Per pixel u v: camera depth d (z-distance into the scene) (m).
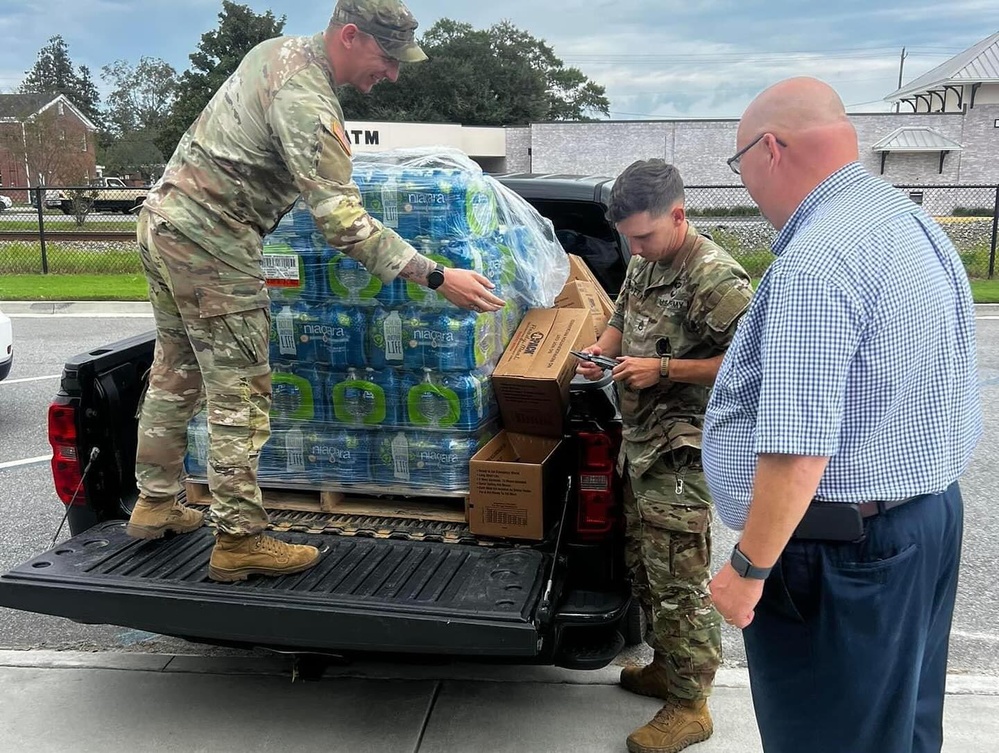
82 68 91.06
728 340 2.41
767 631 1.92
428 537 2.83
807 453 1.57
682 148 37.62
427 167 2.89
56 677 3.22
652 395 2.58
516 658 2.64
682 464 2.57
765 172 1.80
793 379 1.58
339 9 2.42
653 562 2.65
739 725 2.90
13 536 4.46
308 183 2.36
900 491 1.70
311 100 2.37
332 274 2.80
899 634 1.77
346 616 2.40
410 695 3.09
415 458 2.88
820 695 1.85
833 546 1.75
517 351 2.95
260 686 3.16
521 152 39.53
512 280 3.21
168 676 3.23
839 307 1.57
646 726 2.75
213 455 2.55
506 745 2.79
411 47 2.48
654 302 2.57
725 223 15.98
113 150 51.47
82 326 10.30
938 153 38.62
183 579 2.61
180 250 2.49
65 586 2.59
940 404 1.71
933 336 1.67
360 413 2.90
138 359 3.27
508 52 59.31
